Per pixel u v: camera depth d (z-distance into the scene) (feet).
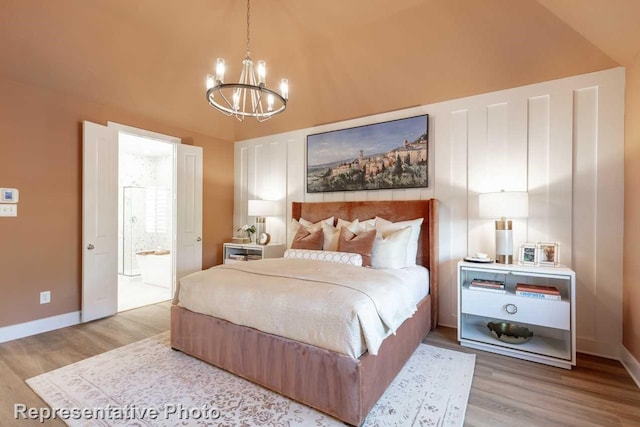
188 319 8.30
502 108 10.00
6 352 8.58
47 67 9.72
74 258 10.98
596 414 5.93
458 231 10.72
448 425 5.58
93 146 11.16
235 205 17.28
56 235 10.52
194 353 8.18
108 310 11.73
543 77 9.23
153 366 7.79
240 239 16.17
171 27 9.59
